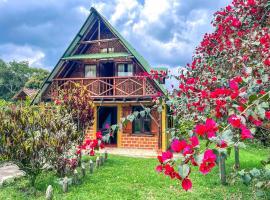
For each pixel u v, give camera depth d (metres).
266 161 3.13
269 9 6.92
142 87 17.73
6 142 9.14
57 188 9.34
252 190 8.06
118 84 18.55
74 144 10.55
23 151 9.14
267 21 6.93
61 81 20.16
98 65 20.25
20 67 62.72
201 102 5.26
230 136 2.19
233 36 7.11
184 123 5.79
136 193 8.75
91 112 13.47
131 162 13.80
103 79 19.38
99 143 4.13
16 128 9.28
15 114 9.59
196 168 11.62
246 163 11.62
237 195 8.23
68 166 10.22
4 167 13.52
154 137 18.73
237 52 6.34
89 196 8.47
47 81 20.06
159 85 17.30
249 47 5.77
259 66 4.54
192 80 6.38
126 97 18.02
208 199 8.16
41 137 9.43
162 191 9.02
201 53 8.60
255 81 3.96
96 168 12.33
